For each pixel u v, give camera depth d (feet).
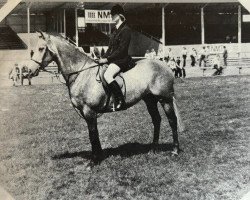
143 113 35.45
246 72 74.54
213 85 54.44
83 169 20.25
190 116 32.94
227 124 29.86
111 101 20.61
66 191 17.70
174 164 20.48
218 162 20.88
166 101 21.81
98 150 20.92
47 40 20.58
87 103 20.42
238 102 39.50
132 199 16.69
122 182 18.31
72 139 26.73
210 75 71.41
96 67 20.85
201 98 42.65
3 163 21.70
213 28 111.14
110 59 20.27
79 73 20.68
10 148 24.67
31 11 91.04
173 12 108.17
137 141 25.27
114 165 20.34
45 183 18.72
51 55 20.71
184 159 21.18
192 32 110.83
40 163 21.57
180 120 22.25
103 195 17.11
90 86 20.35
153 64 21.75
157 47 98.78
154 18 106.83
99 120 32.58
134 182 18.31
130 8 96.43
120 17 20.74
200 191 17.51
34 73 20.81
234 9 106.11
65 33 91.09
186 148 23.24
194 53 86.58
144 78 21.17
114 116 34.35
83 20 95.40
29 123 32.07
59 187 18.16
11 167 21.04
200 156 21.80
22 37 83.76
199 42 110.32
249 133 26.78
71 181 18.75
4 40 82.02
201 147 23.56
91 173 19.54
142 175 19.03
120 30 20.63
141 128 29.14
